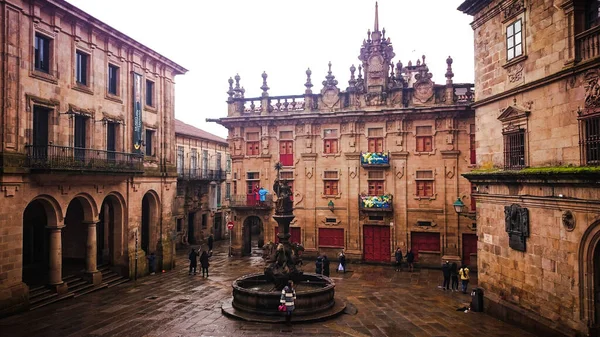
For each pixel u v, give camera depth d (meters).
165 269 28.36
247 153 35.69
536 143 15.34
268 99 35.00
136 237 26.09
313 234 33.53
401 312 18.39
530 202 15.45
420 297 21.28
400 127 31.55
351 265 31.25
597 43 12.66
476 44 19.50
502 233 17.33
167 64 29.73
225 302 19.30
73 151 21.69
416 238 31.23
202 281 24.94
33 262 25.09
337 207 32.94
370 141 32.56
